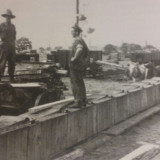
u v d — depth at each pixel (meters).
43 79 13.03
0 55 11.95
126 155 8.66
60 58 24.31
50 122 7.74
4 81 11.55
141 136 10.43
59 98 12.36
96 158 8.46
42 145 7.49
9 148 6.50
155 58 28.95
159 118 13.05
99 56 25.50
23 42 22.67
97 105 9.87
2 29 11.86
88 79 23.33
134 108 12.50
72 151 8.55
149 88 13.88
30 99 11.16
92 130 9.66
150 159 8.44
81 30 8.87
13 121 7.57
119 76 24.44
